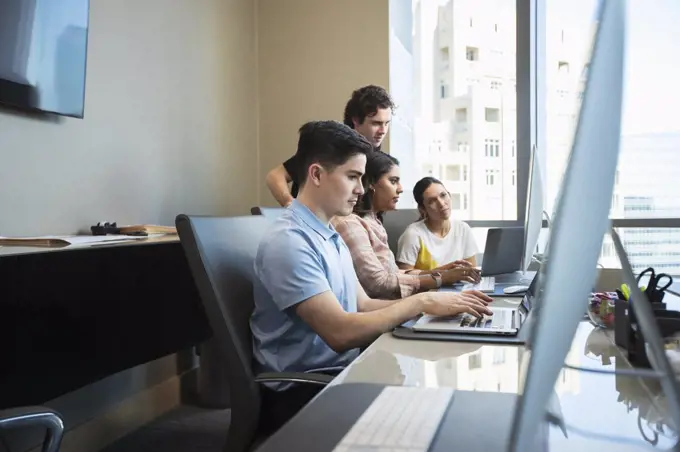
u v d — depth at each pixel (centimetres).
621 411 70
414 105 384
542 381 39
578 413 70
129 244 176
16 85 186
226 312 118
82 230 225
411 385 83
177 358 291
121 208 248
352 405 74
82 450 224
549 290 37
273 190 294
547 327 38
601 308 122
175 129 289
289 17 371
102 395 238
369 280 192
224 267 123
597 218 38
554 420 63
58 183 212
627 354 95
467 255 291
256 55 377
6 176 189
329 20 364
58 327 146
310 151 147
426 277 208
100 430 234
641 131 313
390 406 73
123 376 251
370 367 93
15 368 132
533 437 40
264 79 376
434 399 76
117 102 246
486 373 89
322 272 135
